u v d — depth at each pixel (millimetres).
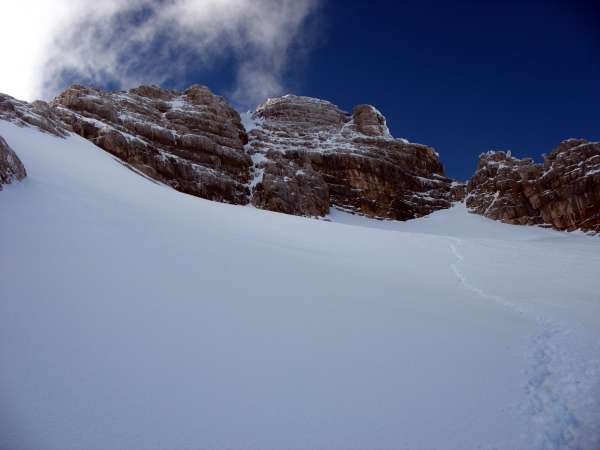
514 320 10422
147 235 12094
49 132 37719
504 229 62656
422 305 10484
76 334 6004
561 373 7320
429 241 26734
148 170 48281
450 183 88500
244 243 14398
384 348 7406
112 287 7797
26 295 6734
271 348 6742
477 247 25422
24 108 39594
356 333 7879
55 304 6680
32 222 10469
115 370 5398
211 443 4520
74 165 25562
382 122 102688
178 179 52719
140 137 55469
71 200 14062
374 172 79750
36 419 4371
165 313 7242
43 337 5750
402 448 4855
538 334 9438
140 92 71688
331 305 9250
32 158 21125
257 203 59844
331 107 109250
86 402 4754
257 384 5684
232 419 4922
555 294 13812
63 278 7676
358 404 5574
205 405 5082
